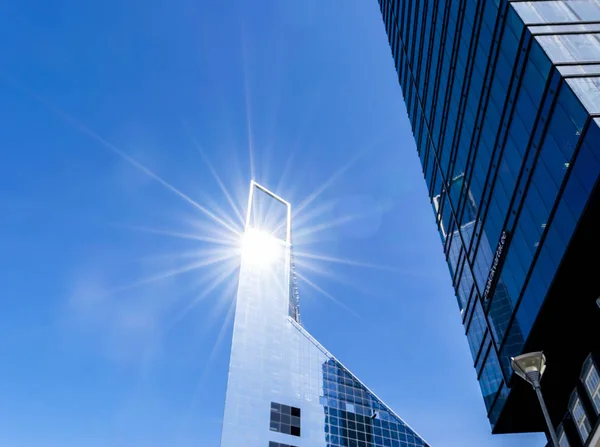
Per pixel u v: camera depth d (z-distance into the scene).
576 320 29.98
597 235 25.72
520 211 32.62
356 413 93.75
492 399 39.16
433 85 54.75
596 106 25.19
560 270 27.53
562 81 27.38
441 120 51.88
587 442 27.41
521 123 32.41
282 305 103.00
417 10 61.47
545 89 29.19
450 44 48.06
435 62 53.78
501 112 35.72
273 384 86.69
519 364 19.06
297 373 91.69
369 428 93.00
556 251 27.83
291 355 94.00
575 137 26.00
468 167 43.53
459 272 47.47
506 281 35.28
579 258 26.80
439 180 53.78
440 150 52.69
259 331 93.81
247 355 88.06
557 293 28.64
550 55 29.02
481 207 40.38
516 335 33.53
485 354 40.59
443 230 52.75
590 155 24.64
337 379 97.06
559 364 32.84
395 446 93.81
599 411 28.23
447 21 49.06
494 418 38.94
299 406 86.81
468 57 42.66
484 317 40.28
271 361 90.06
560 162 27.45
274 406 83.50
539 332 31.08
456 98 46.56
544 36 30.61
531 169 30.91
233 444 74.50
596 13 31.59
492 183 37.62
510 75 34.06
